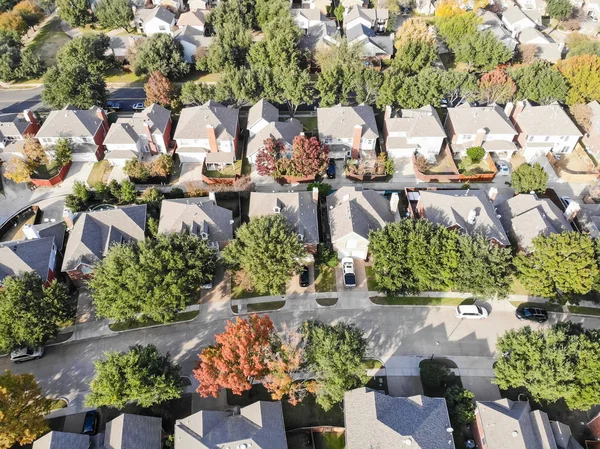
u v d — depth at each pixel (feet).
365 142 263.49
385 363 178.09
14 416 142.51
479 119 264.52
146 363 154.10
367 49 347.77
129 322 192.65
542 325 191.21
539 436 143.64
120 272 179.73
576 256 177.47
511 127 261.65
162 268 179.32
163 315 180.45
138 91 334.24
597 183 240.73
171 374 156.97
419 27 337.52
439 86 285.64
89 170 266.57
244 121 302.66
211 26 391.24
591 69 280.72
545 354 151.64
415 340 185.47
